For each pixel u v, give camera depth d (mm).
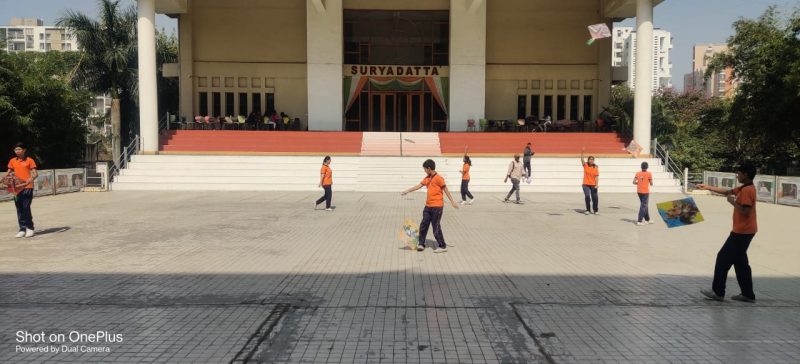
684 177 21938
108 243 9383
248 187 21641
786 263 8180
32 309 5500
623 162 23141
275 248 8945
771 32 26156
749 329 5043
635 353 4430
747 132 26531
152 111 23719
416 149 26391
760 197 18984
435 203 8727
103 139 37250
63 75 29844
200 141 26219
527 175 21000
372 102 32188
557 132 29344
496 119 32375
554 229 11445
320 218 12945
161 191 21094
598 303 5832
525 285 6562
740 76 26953
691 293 6316
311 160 23047
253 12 31969
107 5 29625
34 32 117875
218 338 4684
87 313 5371
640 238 10328
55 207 15242
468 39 30031
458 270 7355
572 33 32188
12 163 10031
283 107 32250
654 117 31875
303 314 5348
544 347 4535
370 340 4652
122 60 29594
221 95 31969
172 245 9195
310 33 29766
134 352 4371
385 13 31609
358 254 8453
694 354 4422
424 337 4734
